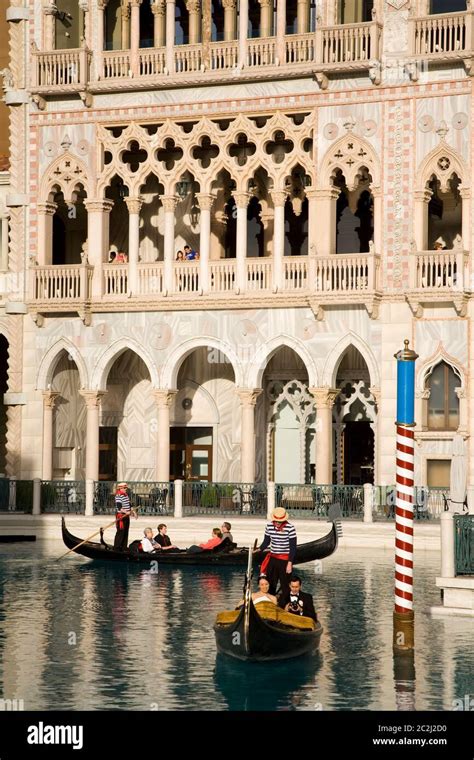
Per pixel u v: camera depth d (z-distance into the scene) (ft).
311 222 178.29
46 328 189.98
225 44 181.88
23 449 190.39
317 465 177.99
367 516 163.94
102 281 187.42
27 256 190.08
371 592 126.31
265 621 95.25
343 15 180.65
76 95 187.73
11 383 191.21
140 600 122.42
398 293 173.88
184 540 167.84
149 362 185.98
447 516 112.98
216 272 183.21
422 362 172.65
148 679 91.30
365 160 175.63
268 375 193.67
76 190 188.96
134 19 185.68
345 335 176.65
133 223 186.70
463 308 170.60
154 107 184.85
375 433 176.86
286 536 111.14
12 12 189.67
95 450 187.11
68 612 116.26
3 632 107.24
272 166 180.04
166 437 185.57
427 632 105.81
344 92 176.45
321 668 94.38
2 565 146.51
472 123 170.50
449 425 172.96
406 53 172.86
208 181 183.21
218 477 195.21
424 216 173.68
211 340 183.62
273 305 179.83
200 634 106.42
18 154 190.19
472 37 169.07
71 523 172.55
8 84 190.60
